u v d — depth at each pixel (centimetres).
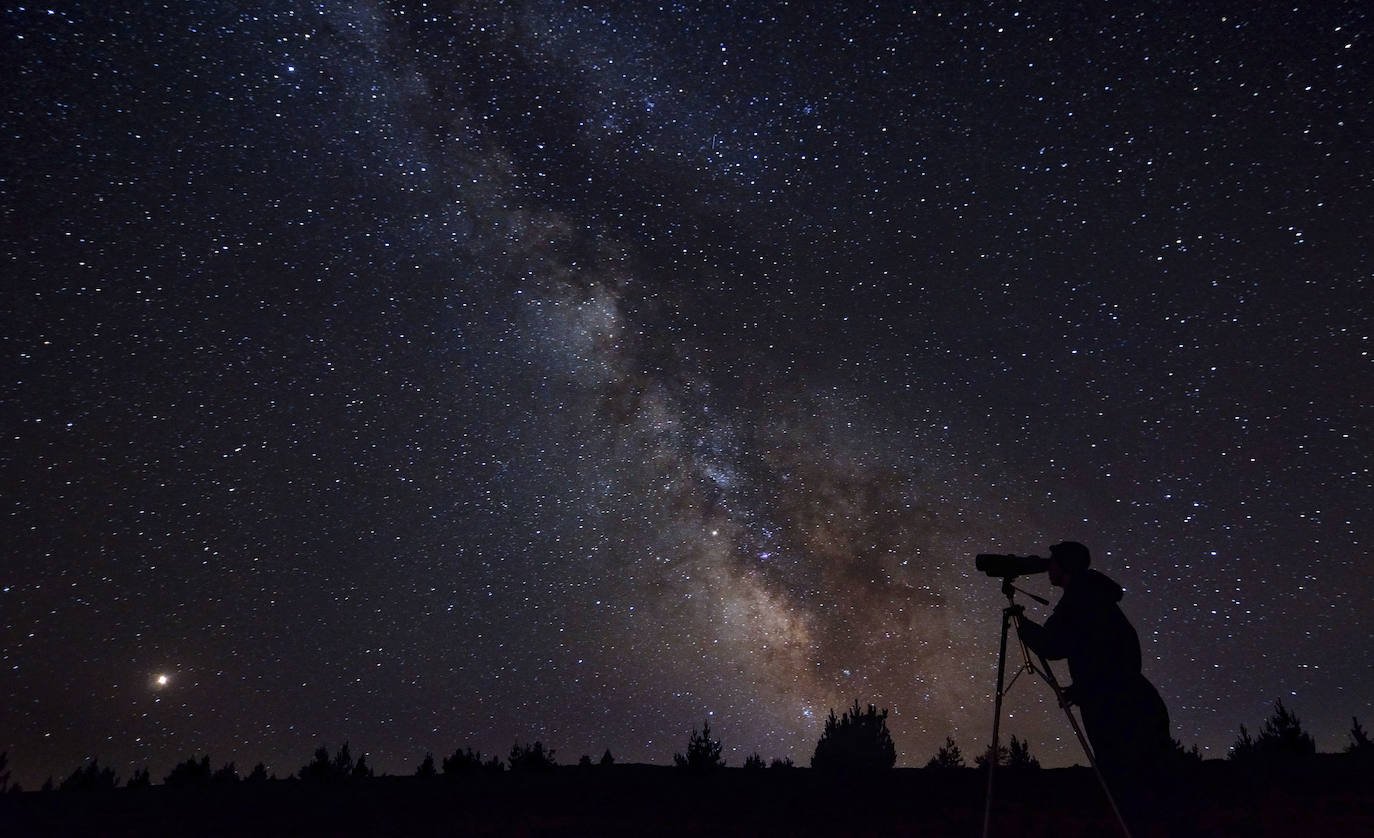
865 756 1110
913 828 634
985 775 920
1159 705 396
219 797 854
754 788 881
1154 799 372
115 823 703
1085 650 410
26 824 698
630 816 713
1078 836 576
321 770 1107
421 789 910
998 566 463
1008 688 453
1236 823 577
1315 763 849
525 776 1020
